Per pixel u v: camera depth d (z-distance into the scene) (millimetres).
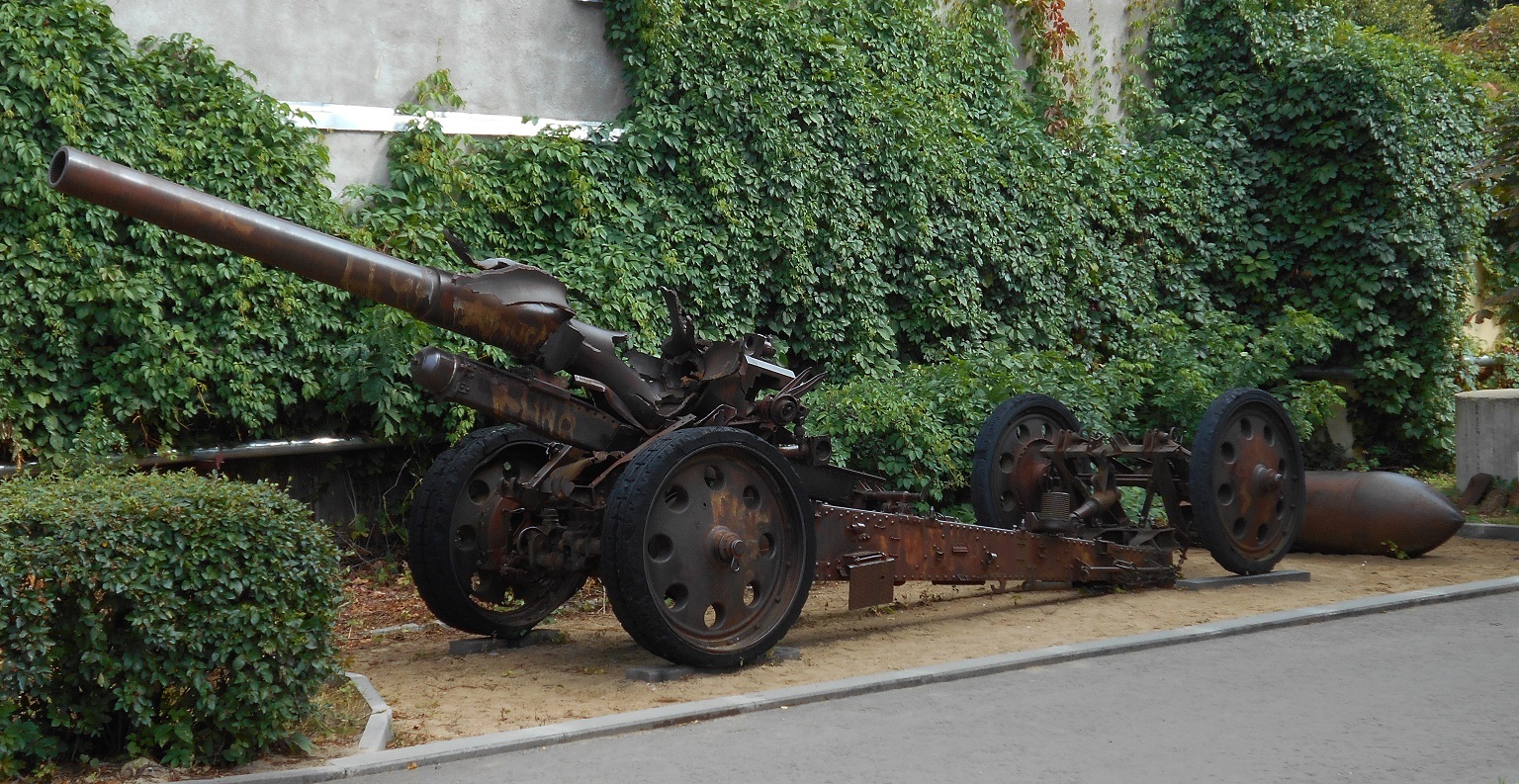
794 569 7086
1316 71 16078
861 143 12992
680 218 11969
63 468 7781
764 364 7668
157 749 5133
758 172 12398
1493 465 13516
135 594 4914
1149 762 5082
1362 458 16688
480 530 7523
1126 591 9242
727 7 12375
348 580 10211
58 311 9250
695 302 11953
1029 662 6867
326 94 10891
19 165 9164
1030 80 15453
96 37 9539
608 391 7145
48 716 4938
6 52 9133
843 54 12938
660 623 6453
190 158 9875
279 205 10172
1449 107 16484
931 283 13406
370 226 10672
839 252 12773
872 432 11516
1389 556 10930
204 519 5121
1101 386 13289
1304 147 16203
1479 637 7496
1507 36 22375
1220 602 8750
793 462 7695
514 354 7004
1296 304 16219
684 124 12141
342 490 10852
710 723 5766
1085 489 9453
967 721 5738
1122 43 16359
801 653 7262
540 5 11852
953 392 12266
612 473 6977
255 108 10195
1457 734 5457
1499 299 14594
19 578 4730
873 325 13039
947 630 7980
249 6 10523
